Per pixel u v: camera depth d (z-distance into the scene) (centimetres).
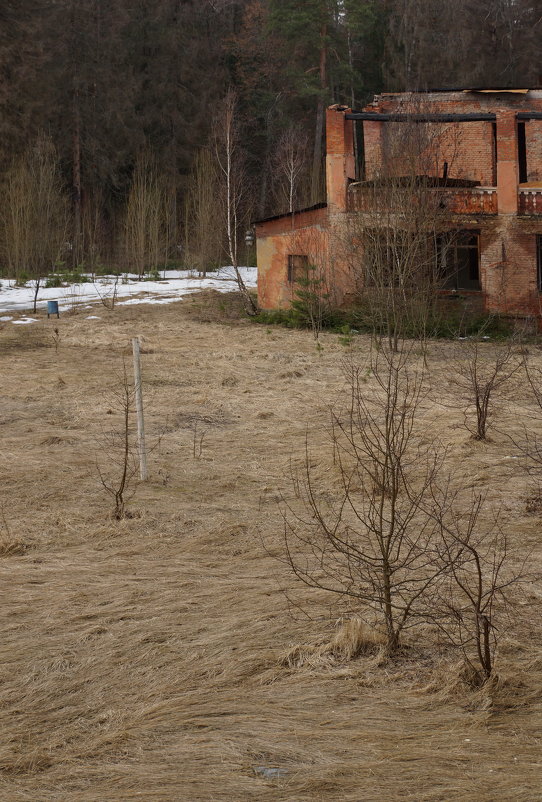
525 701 711
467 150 3428
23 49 5812
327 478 1377
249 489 1339
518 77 6206
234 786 598
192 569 1027
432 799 578
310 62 6969
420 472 1395
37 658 805
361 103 7100
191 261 5491
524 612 883
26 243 5194
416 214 2784
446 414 1778
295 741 656
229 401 1939
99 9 6456
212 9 7238
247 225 6072
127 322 3259
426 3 6462
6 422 1761
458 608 884
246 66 7144
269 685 751
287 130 6806
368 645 816
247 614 891
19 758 641
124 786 604
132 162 6431
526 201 2939
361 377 2191
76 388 2080
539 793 581
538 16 6281
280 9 6550
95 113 6253
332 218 3119
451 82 6353
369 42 7075
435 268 2830
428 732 666
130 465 1461
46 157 5478
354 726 677
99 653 812
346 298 3116
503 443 1563
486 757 628
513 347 2609
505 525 1145
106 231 6134
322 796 585
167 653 810
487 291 3000
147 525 1180
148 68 6619
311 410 1852
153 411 1853
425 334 2777
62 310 3662
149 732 674
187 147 6594
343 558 1045
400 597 920
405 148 2980
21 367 2352
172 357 2502
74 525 1178
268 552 1067
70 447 1577
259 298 3406
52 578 1004
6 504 1260
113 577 1005
